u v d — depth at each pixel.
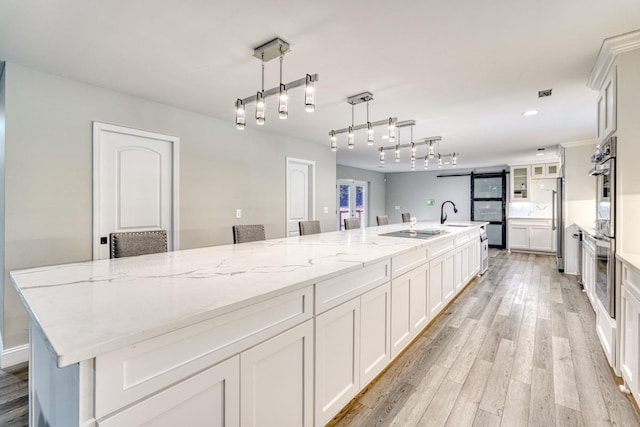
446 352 2.42
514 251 7.48
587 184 4.89
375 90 2.78
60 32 1.88
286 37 1.93
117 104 2.87
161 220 3.25
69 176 2.58
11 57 2.20
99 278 1.41
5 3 1.59
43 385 1.19
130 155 3.01
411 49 2.07
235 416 1.09
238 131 4.02
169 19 1.75
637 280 1.72
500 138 4.72
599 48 2.05
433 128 4.13
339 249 2.27
